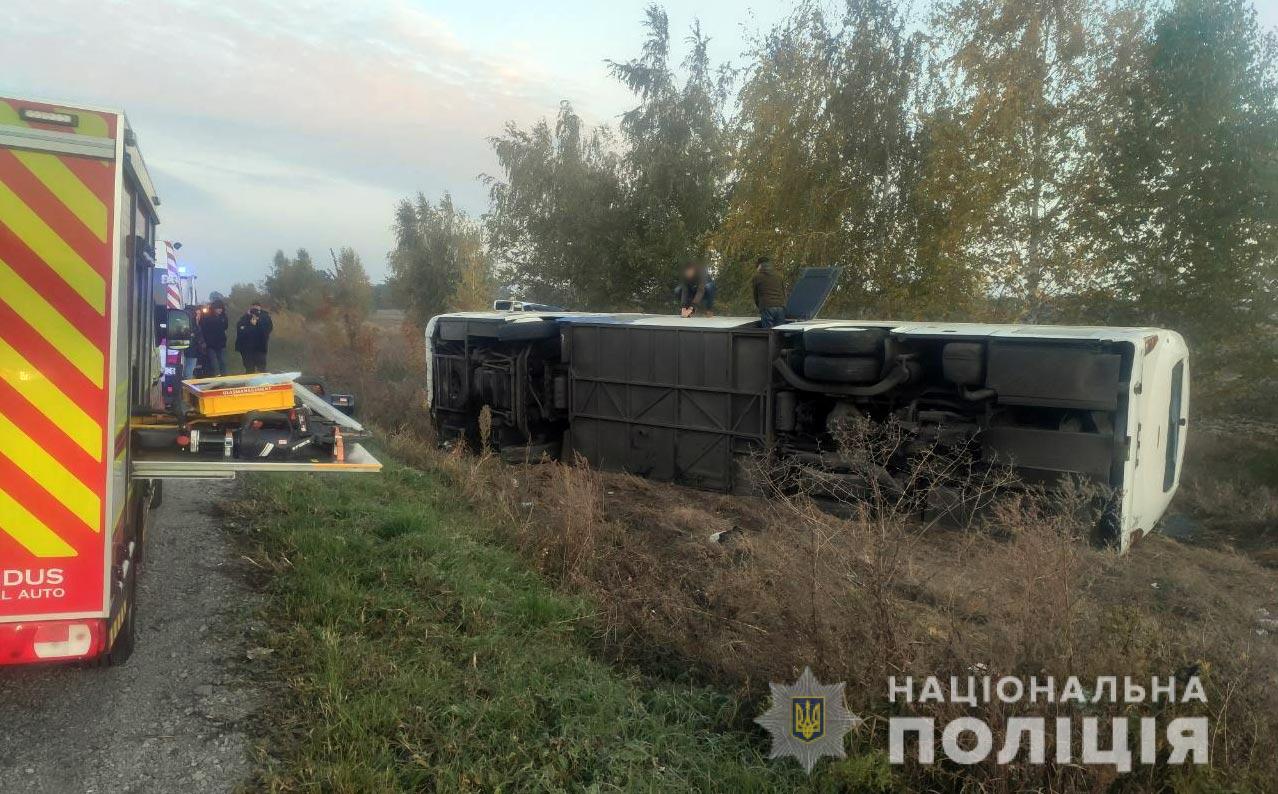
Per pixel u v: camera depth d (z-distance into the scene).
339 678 3.99
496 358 11.78
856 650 3.82
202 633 4.63
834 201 15.84
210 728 3.67
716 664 4.56
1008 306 13.73
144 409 4.96
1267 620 5.58
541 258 24.56
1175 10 12.04
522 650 4.64
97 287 3.50
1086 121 13.27
